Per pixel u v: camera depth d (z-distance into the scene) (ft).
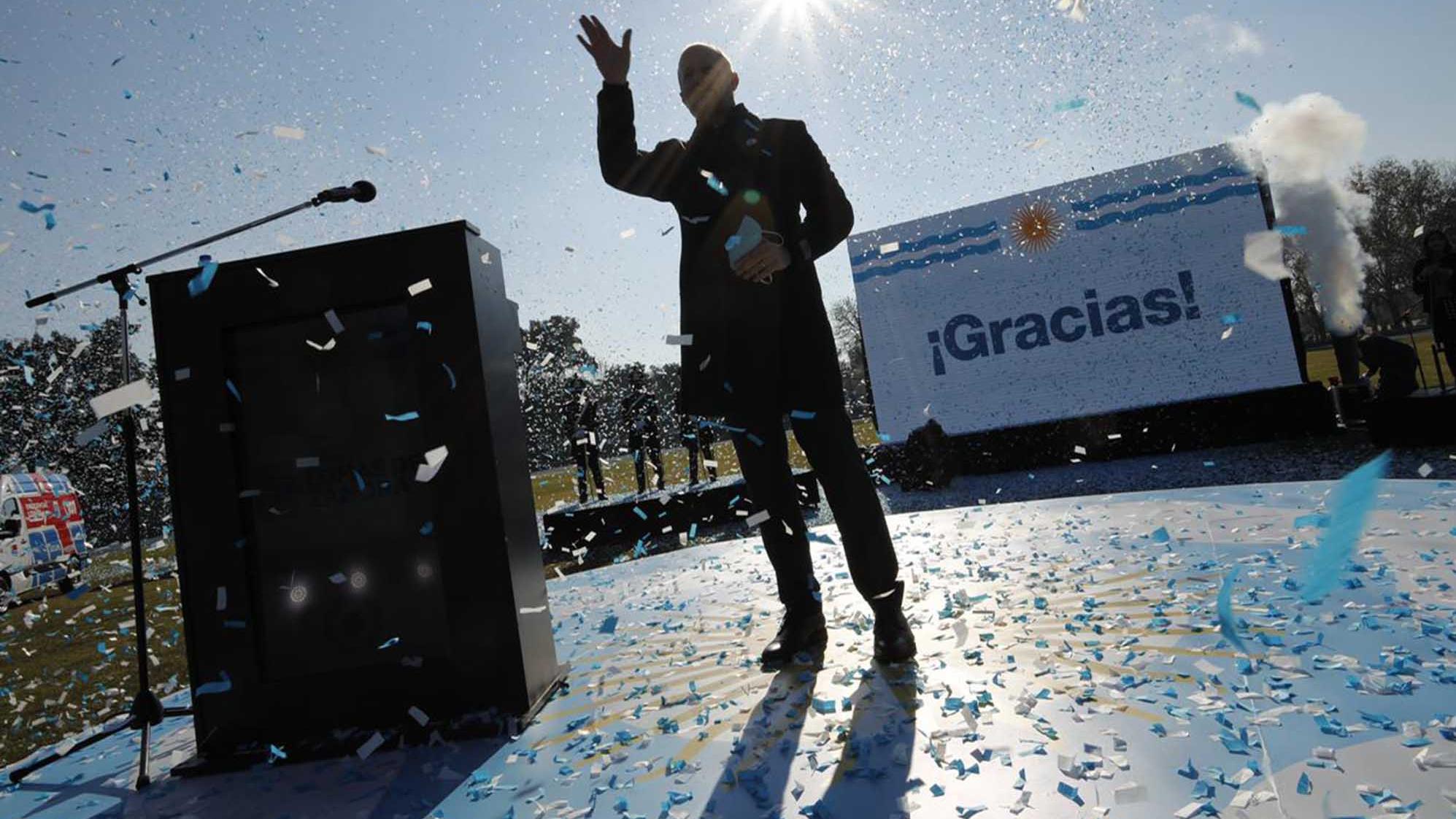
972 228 35.86
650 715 6.75
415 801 5.76
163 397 7.40
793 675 7.18
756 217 7.27
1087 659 6.54
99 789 6.98
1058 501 15.44
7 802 6.91
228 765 6.98
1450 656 5.68
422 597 7.26
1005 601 8.63
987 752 5.11
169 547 55.36
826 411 7.43
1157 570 9.11
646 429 38.24
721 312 7.37
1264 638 6.46
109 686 14.46
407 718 7.13
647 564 15.39
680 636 9.33
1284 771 4.44
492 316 7.65
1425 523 9.45
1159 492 14.56
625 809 5.14
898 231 36.91
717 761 5.65
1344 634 6.33
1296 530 9.98
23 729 11.84
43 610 25.61
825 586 10.78
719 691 7.11
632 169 7.60
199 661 7.31
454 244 7.29
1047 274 34.99
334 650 7.27
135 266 7.47
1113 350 34.14
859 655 7.47
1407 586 7.32
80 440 6.89
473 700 7.09
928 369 36.70
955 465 34.81
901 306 36.96
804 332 7.49
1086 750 4.98
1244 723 5.05
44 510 38.52
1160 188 33.12
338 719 7.19
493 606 7.13
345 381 7.39
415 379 7.29
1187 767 4.59
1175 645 6.61
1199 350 32.96
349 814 5.70
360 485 7.30
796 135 7.61
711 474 34.40
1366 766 4.38
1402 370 24.12
